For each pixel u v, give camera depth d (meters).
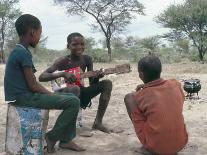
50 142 5.51
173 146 5.13
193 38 33.41
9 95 5.27
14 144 5.30
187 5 35.91
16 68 5.25
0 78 17.25
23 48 5.26
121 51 47.28
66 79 6.07
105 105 6.61
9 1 41.81
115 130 6.65
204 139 6.19
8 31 42.03
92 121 7.38
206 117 7.58
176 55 35.91
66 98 5.36
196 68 21.09
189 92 9.30
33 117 5.27
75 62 6.60
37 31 5.32
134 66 27.36
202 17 34.22
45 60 40.66
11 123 5.30
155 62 5.22
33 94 5.32
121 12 39.19
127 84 13.03
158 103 5.10
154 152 5.24
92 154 5.53
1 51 39.94
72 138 5.64
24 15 5.32
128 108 5.44
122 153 5.55
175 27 36.16
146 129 5.22
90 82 6.71
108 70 6.40
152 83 5.23
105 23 38.94
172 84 5.25
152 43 50.09
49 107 5.34
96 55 36.38
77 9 39.47
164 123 5.06
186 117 7.61
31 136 5.29
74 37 6.48
